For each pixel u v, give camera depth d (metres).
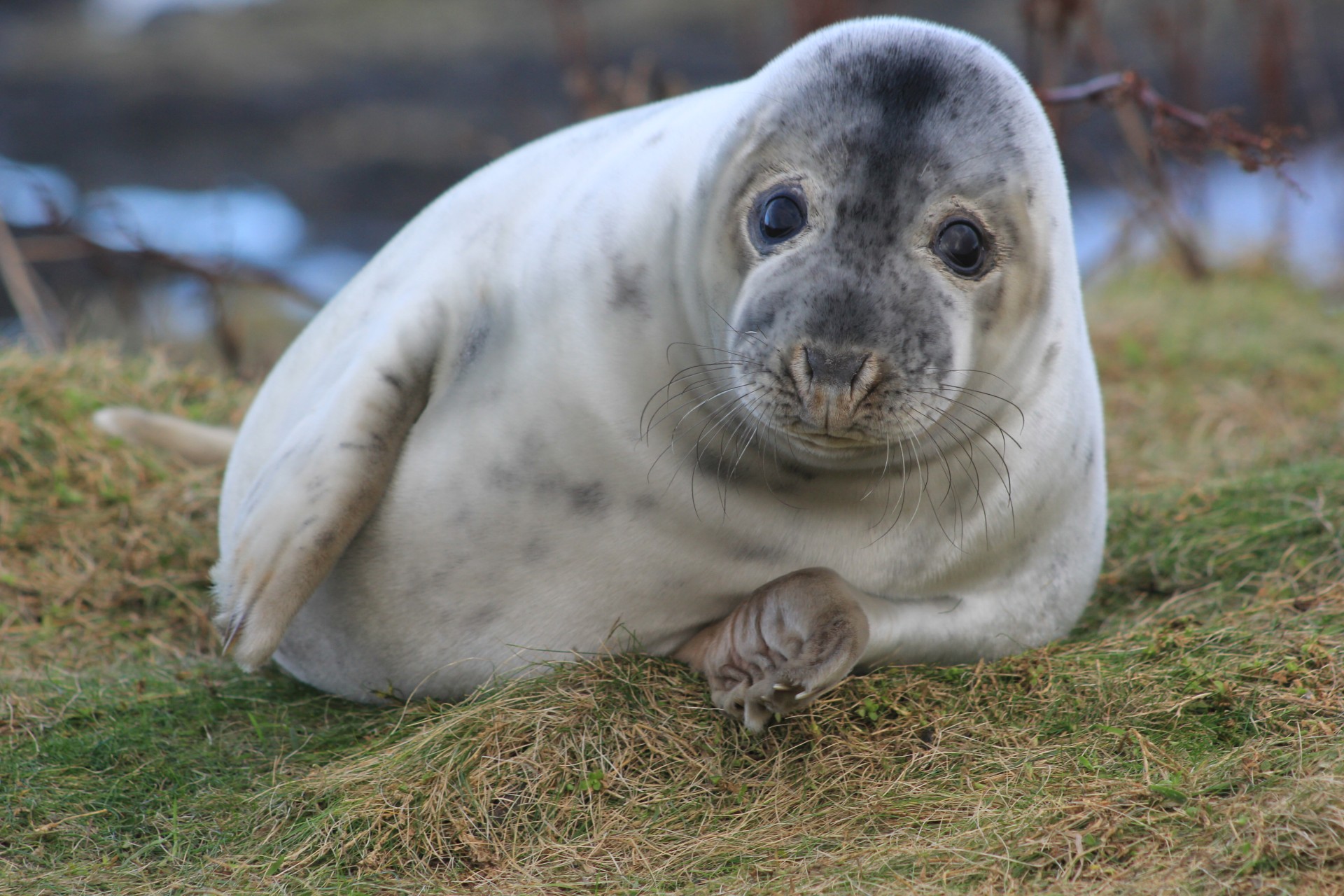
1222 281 29.11
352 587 11.27
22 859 9.41
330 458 10.67
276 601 10.57
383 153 52.34
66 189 49.28
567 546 10.64
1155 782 9.26
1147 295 27.80
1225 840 8.38
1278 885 7.86
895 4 54.41
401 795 9.65
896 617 10.68
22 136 53.81
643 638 10.95
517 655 10.98
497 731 10.07
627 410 10.25
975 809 9.27
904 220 9.03
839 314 8.77
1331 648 10.84
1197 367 22.73
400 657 11.38
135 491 15.81
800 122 9.34
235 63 57.09
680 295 10.03
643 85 26.58
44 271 32.78
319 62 57.06
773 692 9.70
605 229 10.53
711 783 9.92
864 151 9.07
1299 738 9.50
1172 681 10.69
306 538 10.59
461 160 51.81
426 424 11.05
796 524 10.47
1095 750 9.89
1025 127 9.65
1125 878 8.26
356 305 12.06
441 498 10.84
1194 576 13.99
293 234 47.91
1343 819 8.17
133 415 16.22
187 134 54.47
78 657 13.16
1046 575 11.65
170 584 14.45
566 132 12.39
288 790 10.05
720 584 10.74
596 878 8.98
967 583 11.20
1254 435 19.59
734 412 9.90
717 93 11.08
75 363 18.61
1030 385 10.47
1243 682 10.54
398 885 9.02
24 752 10.71
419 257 11.84
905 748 10.16
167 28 60.09
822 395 8.70
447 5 60.56
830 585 10.12
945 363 8.99
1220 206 42.72
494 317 11.00
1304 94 40.06
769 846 9.14
